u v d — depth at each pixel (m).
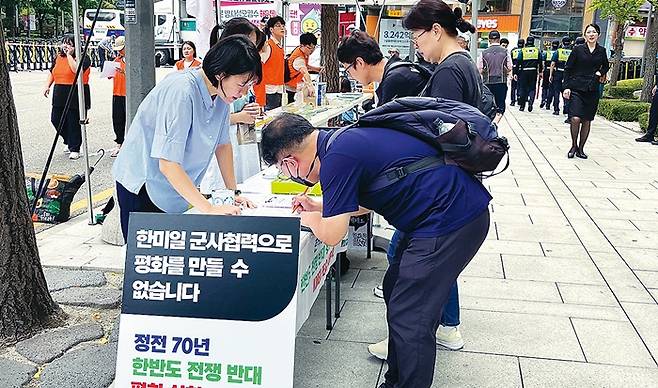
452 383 3.15
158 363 2.47
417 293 2.55
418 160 2.50
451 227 2.53
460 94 3.13
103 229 5.07
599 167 8.68
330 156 2.48
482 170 2.55
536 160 9.16
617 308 4.05
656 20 14.80
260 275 2.45
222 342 2.44
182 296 2.48
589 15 32.25
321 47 10.79
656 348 3.53
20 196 3.39
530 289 4.34
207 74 2.83
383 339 3.61
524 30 33.72
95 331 3.53
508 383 3.16
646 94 15.09
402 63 3.63
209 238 2.48
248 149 4.71
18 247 3.38
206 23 5.62
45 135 10.73
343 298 4.17
